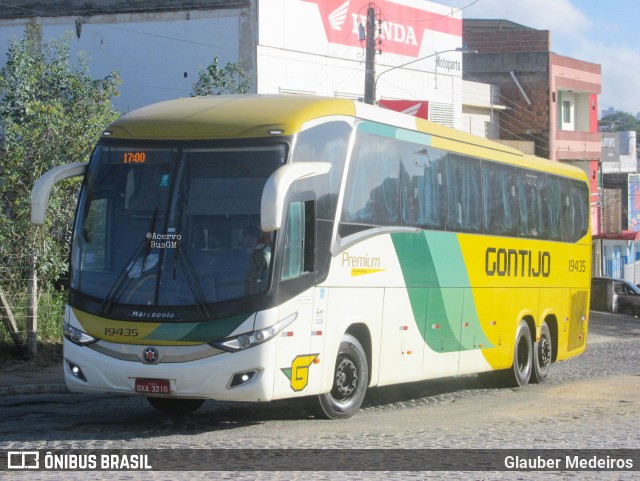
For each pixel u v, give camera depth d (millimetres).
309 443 10375
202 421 12617
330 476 8477
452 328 15664
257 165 11133
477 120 49062
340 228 12297
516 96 52188
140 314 10852
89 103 23078
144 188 11297
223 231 10945
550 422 12891
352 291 12609
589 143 56062
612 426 12492
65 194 20500
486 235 16891
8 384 16391
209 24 31016
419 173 14633
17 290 19375
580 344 21844
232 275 10797
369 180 13133
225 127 11359
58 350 19797
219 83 28078
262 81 30812
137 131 11594
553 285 20047
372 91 27984
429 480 8414
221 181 11125
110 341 10945
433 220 14992
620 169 68500
